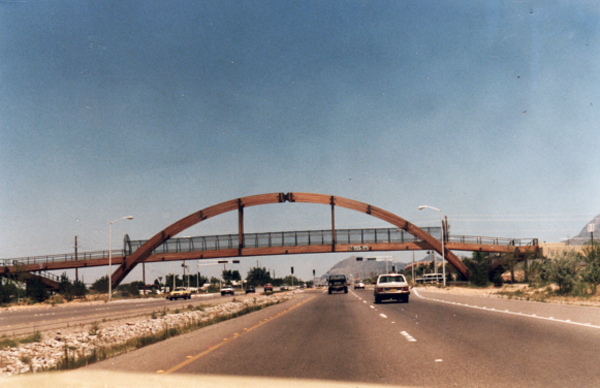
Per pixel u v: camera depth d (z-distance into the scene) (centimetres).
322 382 775
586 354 938
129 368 973
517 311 2092
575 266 3400
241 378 825
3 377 998
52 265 7681
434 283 9050
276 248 7569
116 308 4472
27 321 2992
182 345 1336
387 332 1470
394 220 7681
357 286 9725
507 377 759
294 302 4147
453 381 747
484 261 7425
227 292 9162
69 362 1072
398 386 730
